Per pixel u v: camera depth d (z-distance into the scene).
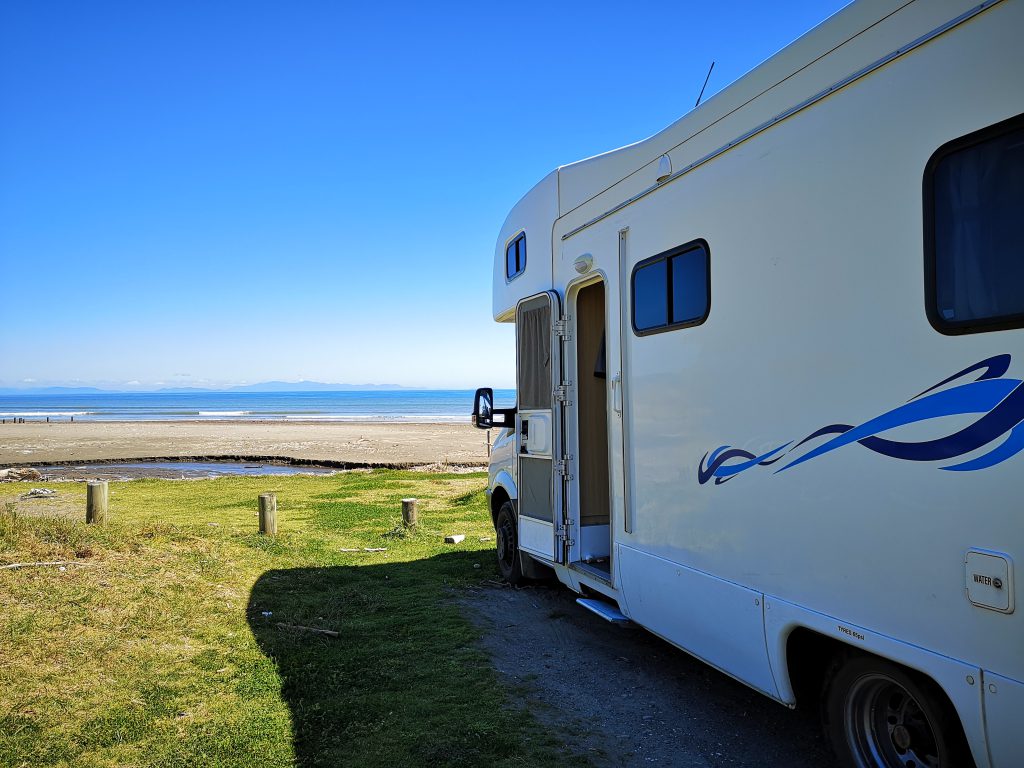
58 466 26.78
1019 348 2.02
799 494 2.82
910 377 2.35
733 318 3.22
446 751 3.36
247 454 30.20
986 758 2.12
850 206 2.60
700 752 3.42
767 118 3.04
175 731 3.53
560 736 3.56
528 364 5.79
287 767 3.21
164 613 5.23
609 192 4.43
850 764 2.80
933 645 2.26
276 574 6.78
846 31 2.65
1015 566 2.01
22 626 4.62
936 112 2.29
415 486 15.16
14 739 3.35
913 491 2.33
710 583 3.38
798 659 2.98
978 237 2.15
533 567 6.29
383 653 4.72
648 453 3.94
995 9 2.13
